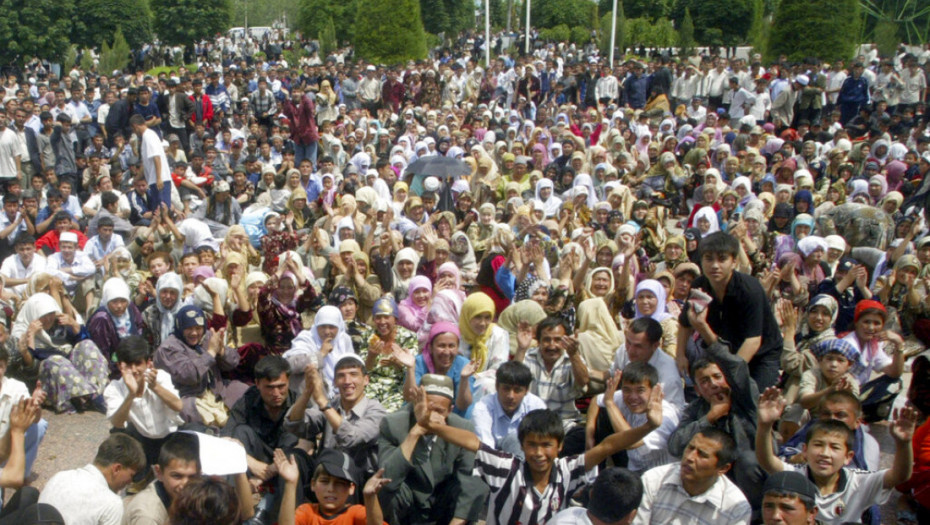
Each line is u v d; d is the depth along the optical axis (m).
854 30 25.88
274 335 7.52
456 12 54.34
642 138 17.41
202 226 10.31
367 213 11.57
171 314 7.68
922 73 20.80
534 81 23.42
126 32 40.97
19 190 11.45
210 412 6.45
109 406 5.95
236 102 21.98
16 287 8.94
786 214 11.62
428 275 9.41
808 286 9.05
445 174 12.88
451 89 24.20
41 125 16.81
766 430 4.62
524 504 4.52
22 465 4.62
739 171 14.95
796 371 6.04
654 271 9.35
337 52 42.72
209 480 3.75
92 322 7.64
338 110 20.95
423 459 5.03
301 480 5.16
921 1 33.34
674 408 5.54
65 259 9.23
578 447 5.72
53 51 37.19
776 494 4.09
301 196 12.78
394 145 17.80
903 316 8.52
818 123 19.22
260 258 10.49
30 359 7.32
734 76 21.34
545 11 57.44
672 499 4.49
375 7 31.22
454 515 4.91
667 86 22.50
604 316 7.02
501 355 6.73
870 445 5.16
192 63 45.44
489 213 11.30
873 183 13.40
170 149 14.93
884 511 5.80
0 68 36.34
